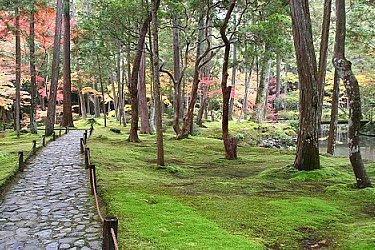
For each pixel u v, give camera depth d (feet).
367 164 38.70
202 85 87.45
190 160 44.04
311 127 31.73
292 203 21.75
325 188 26.17
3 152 43.68
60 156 41.98
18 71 67.36
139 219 18.34
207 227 17.22
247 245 15.07
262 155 49.44
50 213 20.68
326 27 42.37
